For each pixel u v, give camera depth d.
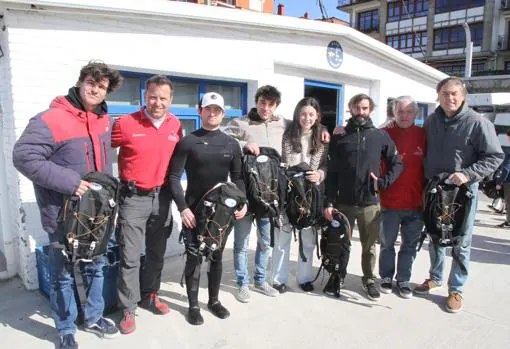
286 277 3.66
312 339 2.88
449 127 3.25
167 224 3.15
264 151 3.25
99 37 3.68
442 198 3.21
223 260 4.41
